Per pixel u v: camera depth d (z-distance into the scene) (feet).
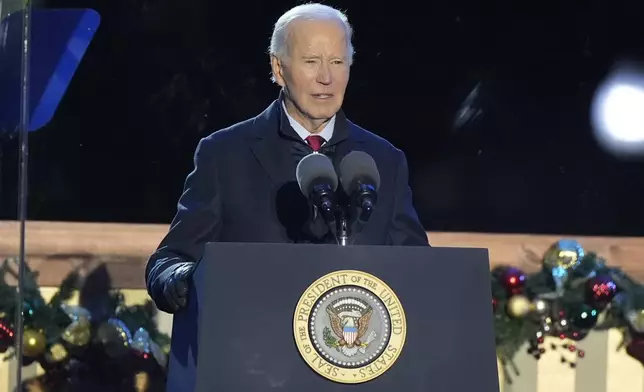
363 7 47.80
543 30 48.73
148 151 46.26
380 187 29.27
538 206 49.16
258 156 29.17
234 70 46.65
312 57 27.91
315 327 20.39
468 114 48.67
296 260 20.58
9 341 37.91
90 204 45.98
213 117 46.65
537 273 42.55
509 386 43.39
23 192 30.30
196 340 21.09
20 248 30.71
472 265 21.35
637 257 45.32
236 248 20.43
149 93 46.19
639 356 43.70
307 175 23.25
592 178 49.34
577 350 42.34
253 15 46.55
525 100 48.91
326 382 20.31
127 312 40.96
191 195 29.01
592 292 41.24
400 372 20.65
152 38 46.03
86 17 36.14
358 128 30.78
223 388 19.89
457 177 48.80
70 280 41.01
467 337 21.04
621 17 48.88
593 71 49.08
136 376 40.81
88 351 40.32
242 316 20.21
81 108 45.70
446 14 48.16
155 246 42.37
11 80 30.30
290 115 29.68
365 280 20.74
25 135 29.99
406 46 48.19
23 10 29.81
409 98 48.42
